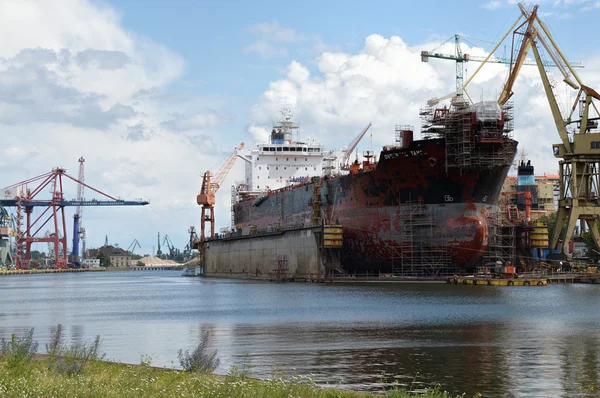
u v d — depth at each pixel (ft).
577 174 316.60
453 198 289.12
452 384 92.84
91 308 232.12
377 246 309.83
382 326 153.28
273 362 109.19
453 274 296.71
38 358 98.12
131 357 118.11
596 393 87.40
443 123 285.43
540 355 113.70
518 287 267.39
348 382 93.97
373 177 306.96
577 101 320.50
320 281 317.83
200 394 67.67
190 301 250.37
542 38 332.39
